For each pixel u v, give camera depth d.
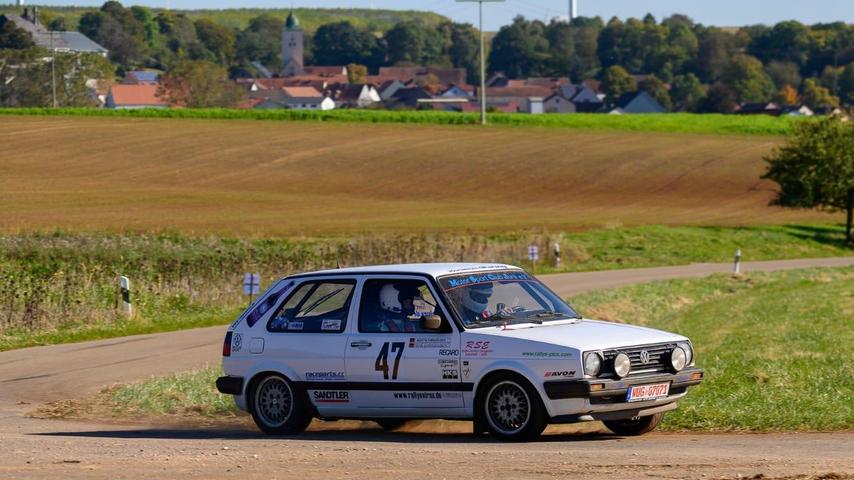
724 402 49.94
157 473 35.59
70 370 72.31
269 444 42.41
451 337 42.47
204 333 94.38
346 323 45.03
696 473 33.41
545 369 40.31
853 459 35.97
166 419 53.81
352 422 51.44
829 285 140.25
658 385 41.56
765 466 34.56
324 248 158.62
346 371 44.44
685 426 45.69
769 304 113.88
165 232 189.38
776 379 57.56
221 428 50.44
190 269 125.00
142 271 123.31
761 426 45.00
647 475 33.19
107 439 44.97
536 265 182.75
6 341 90.50
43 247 142.38
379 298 44.75
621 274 169.25
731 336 83.06
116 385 63.59
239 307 115.25
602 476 33.16
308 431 48.09
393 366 43.31
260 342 46.72
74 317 101.75
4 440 44.47
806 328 88.62
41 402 60.25
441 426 49.12
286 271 137.00
